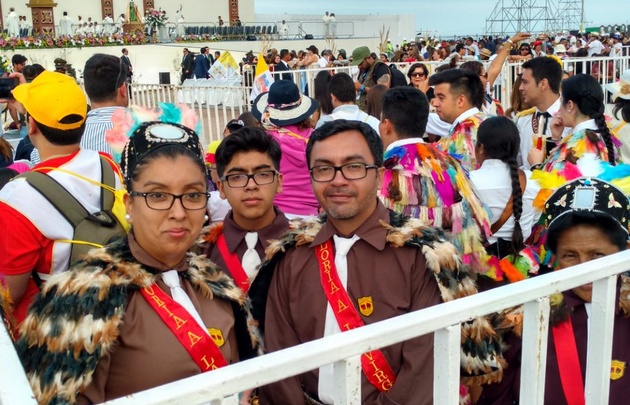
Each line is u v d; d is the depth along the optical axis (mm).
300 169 4078
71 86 2664
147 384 1701
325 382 2072
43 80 2641
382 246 2098
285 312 2223
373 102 6430
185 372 1727
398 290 2088
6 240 2447
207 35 36250
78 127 2652
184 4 41438
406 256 2096
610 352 1889
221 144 2746
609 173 2510
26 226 2445
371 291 2100
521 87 5273
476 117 4387
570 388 2115
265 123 4758
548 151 4730
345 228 2152
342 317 2066
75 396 1584
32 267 2506
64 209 2514
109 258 1751
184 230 1791
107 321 1640
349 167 2096
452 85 4473
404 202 3045
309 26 42000
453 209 3053
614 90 4723
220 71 14945
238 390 1293
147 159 1773
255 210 2713
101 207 2609
